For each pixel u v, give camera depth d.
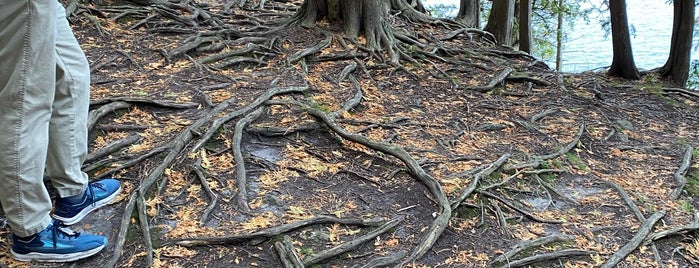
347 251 2.76
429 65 6.12
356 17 6.33
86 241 2.54
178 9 6.96
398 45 6.30
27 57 2.18
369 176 3.55
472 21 9.51
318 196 3.27
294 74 5.25
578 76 7.08
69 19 6.03
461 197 3.26
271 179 3.40
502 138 4.46
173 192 3.16
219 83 4.88
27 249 2.43
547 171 3.87
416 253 2.77
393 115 4.64
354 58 5.88
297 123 4.08
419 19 7.80
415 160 3.58
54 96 2.43
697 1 10.20
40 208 2.38
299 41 6.19
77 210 2.76
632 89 6.59
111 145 3.48
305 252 2.72
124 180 3.21
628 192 3.72
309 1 6.64
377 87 5.35
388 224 2.99
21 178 2.26
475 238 3.02
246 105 4.20
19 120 2.21
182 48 5.49
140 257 2.62
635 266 2.90
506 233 3.08
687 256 3.07
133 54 5.45
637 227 3.25
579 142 4.49
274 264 2.67
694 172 4.21
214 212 3.02
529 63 7.03
